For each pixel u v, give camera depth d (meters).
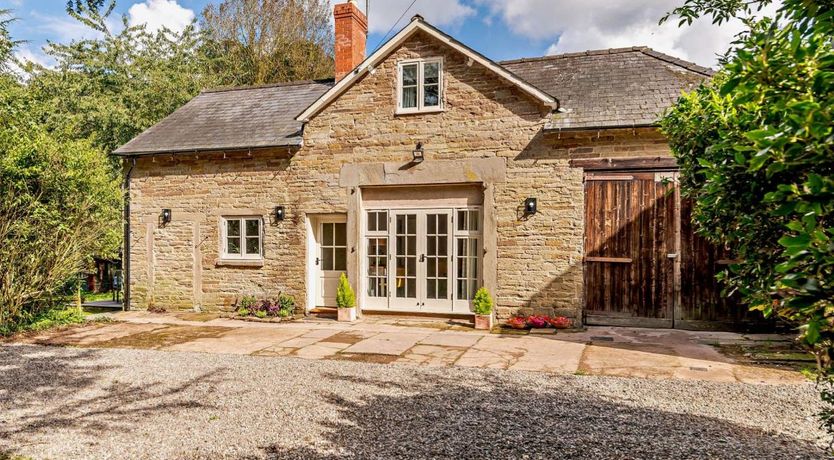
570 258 10.30
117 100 20.41
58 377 7.05
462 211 11.04
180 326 11.04
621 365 7.41
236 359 8.03
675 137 4.11
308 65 26.58
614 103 10.38
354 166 11.52
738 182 2.73
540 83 11.57
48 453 4.57
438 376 6.95
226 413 5.55
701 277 9.77
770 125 2.17
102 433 5.02
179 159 12.80
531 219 10.48
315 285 12.33
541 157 10.42
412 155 11.15
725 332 9.63
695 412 5.41
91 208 11.35
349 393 6.21
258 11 26.34
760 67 2.01
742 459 4.23
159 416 5.48
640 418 5.23
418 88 11.13
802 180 2.33
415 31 11.04
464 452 4.45
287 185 12.03
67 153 10.87
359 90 11.51
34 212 10.35
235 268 12.41
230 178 12.45
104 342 9.44
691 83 10.48
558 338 9.35
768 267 2.70
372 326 10.79
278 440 4.79
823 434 4.77
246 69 26.22
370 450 4.54
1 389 6.51
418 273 11.27
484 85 10.73
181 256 12.82
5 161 9.91
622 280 10.14
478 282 10.93
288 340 9.46
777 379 6.60
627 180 10.06
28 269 10.56
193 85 22.16
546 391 6.21
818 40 2.14
